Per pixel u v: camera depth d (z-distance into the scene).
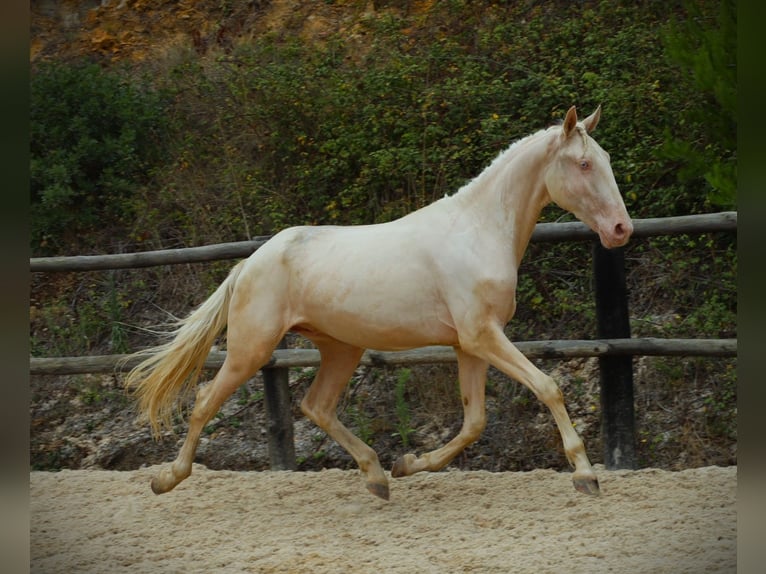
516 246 5.66
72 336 10.65
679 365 8.70
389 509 5.99
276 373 7.43
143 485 6.85
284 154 11.61
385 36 12.61
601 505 5.72
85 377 10.01
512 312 5.66
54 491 6.76
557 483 6.29
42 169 11.87
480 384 5.87
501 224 5.61
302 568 4.87
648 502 5.68
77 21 15.02
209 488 6.71
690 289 9.33
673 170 9.76
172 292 11.11
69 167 11.87
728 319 8.80
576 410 8.70
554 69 11.00
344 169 11.07
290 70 12.09
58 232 11.90
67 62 14.28
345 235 5.92
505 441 8.59
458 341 5.70
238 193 11.27
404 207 10.28
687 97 10.07
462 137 10.56
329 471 6.98
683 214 9.72
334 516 5.92
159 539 5.60
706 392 8.49
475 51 11.98
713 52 7.74
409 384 9.02
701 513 5.35
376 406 9.07
